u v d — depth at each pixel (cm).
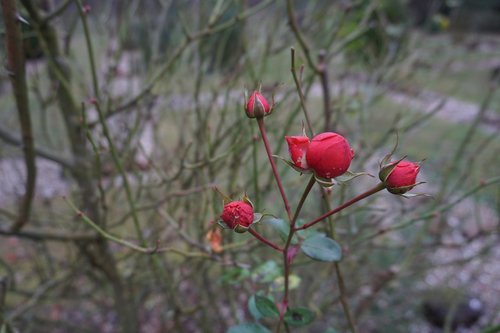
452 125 169
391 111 122
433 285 98
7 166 96
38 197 98
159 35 71
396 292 91
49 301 72
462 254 104
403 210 62
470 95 208
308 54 46
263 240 28
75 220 64
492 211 106
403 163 24
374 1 76
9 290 65
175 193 50
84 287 90
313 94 136
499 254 107
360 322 86
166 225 63
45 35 54
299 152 25
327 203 34
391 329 89
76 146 58
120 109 56
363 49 89
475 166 107
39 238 54
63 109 58
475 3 382
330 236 35
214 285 72
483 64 237
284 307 31
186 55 73
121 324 67
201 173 51
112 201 63
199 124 58
